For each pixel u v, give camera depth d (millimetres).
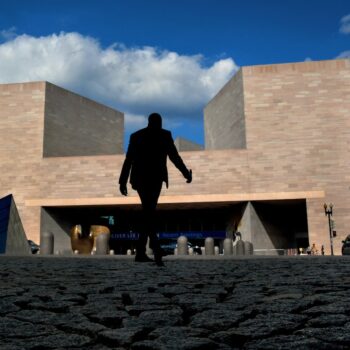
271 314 3094
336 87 53031
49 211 55531
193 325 2814
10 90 57219
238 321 2924
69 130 59812
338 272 6730
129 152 8250
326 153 52156
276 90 53594
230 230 57969
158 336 2492
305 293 4207
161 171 8203
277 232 54688
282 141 52688
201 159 53250
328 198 51281
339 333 2467
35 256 16453
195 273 6844
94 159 54562
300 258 13547
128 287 4906
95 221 61562
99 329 2717
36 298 4059
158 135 8227
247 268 7996
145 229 8414
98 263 10266
